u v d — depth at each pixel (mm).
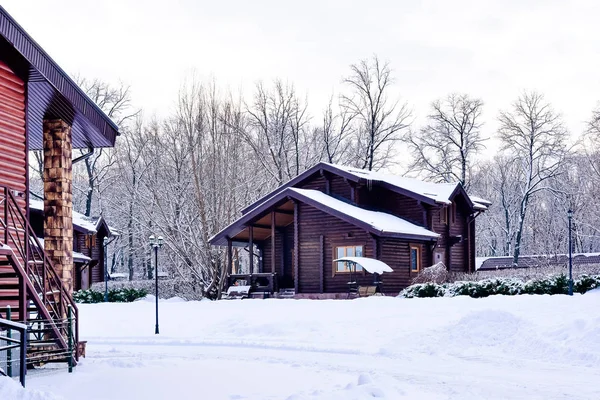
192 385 13273
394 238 36219
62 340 15695
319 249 37031
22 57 15898
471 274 35938
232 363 16703
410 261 37562
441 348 18203
